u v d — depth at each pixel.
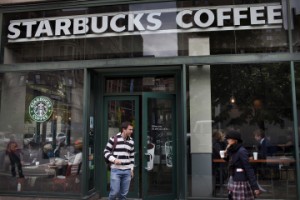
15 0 8.67
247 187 5.22
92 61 8.16
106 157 6.39
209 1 8.04
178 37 8.06
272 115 7.38
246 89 7.55
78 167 7.98
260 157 7.33
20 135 8.48
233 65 7.66
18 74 8.65
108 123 8.55
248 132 7.45
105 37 8.38
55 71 8.42
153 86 8.50
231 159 5.40
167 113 8.19
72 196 7.84
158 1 8.18
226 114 7.57
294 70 7.34
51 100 8.38
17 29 8.79
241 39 7.78
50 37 8.62
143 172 7.87
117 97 8.59
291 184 7.13
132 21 8.31
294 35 7.52
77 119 8.10
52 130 8.30
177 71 8.30
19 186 8.31
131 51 8.20
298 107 7.23
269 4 7.76
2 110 8.62
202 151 7.55
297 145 7.08
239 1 7.91
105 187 8.32
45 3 8.62
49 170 8.18
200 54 7.90
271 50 7.60
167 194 7.93
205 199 7.34
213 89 7.68
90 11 8.51
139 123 8.41
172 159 8.04
